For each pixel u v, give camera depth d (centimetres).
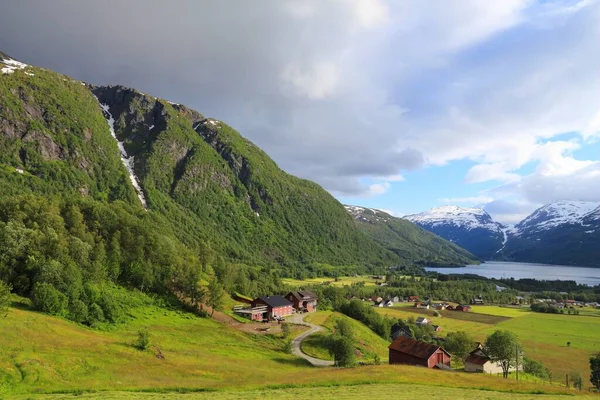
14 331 7138
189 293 15000
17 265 11150
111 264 13712
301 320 16512
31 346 6688
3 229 11825
